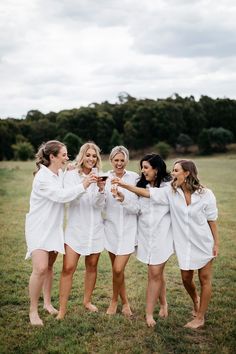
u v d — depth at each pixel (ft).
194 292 15.19
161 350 12.46
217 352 12.33
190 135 271.28
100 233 15.43
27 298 16.84
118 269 15.07
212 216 14.34
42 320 14.69
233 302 16.46
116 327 13.99
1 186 60.49
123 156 15.51
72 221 15.11
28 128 254.27
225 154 230.48
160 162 14.93
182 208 14.14
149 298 14.57
